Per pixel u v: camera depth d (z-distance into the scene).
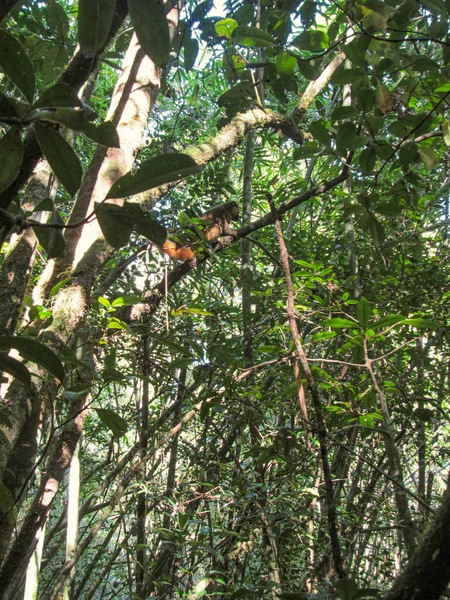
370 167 2.04
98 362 2.05
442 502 0.97
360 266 3.39
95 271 1.63
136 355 2.11
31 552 1.72
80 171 0.81
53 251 0.94
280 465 2.96
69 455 1.90
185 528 2.21
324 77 3.01
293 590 2.59
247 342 2.81
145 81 1.96
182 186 3.43
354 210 2.30
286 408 2.50
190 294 3.18
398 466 1.75
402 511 1.65
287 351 2.02
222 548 2.48
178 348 1.46
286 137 2.93
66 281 1.46
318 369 2.01
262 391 2.49
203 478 2.45
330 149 1.97
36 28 2.20
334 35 2.30
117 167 1.78
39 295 1.62
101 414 1.27
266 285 3.05
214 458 2.68
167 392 3.05
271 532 2.32
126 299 1.63
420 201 3.24
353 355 1.80
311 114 4.50
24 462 1.46
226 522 2.69
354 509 2.85
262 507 2.24
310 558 2.81
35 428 1.50
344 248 3.32
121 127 1.86
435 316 3.04
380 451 3.36
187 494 2.60
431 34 1.83
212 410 2.40
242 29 2.02
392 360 3.27
